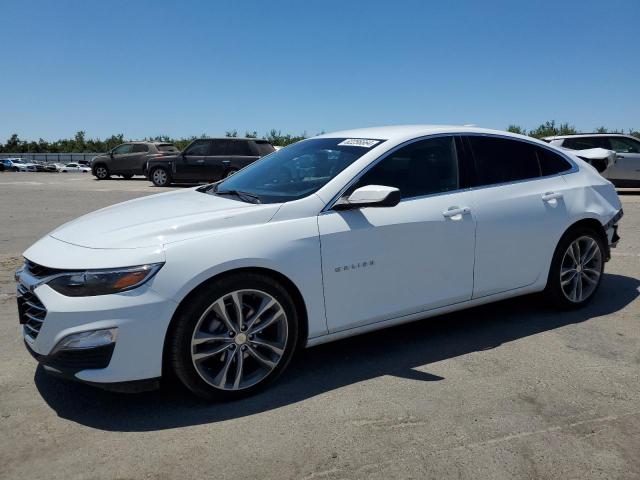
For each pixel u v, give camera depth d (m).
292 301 3.24
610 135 14.41
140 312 2.81
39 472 2.50
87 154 63.78
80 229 3.33
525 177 4.27
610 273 5.85
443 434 2.76
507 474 2.45
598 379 3.35
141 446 2.70
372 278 3.47
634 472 2.46
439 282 3.75
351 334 3.50
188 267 2.90
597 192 4.57
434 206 3.72
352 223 3.40
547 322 4.32
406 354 3.76
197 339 2.97
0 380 3.41
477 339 4.01
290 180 3.74
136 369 2.84
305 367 3.58
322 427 2.85
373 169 3.62
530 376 3.40
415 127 4.09
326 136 4.34
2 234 8.59
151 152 23.25
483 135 4.18
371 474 2.46
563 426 2.83
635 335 4.05
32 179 23.62
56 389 3.30
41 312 2.92
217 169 18.58
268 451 2.64
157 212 3.43
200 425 2.89
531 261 4.17
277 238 3.16
